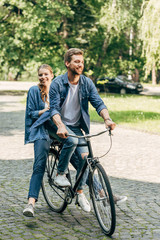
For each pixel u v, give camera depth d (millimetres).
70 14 33500
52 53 35812
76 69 5102
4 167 8930
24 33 34094
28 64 34906
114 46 40312
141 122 18047
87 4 34969
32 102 5684
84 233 4973
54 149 5926
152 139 13469
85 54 37438
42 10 33688
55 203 5883
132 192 6941
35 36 34250
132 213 5785
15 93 38875
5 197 6547
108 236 4875
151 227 5203
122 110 23188
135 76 56688
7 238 4781
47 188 6070
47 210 5926
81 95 5227
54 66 34656
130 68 40875
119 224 5309
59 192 5945
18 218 5523
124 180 7844
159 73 69125
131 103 28000
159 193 6898
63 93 5203
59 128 4973
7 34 36625
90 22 35000
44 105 5699
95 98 5254
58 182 5363
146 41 29188
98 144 12266
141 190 7086
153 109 24078
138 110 23312
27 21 34125
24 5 33438
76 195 5492
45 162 5504
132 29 40438
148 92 43812
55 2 33344
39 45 36781
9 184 7406
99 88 41031
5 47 34781
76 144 5207
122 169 8859
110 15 36656
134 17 36688
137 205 6176
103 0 38000
